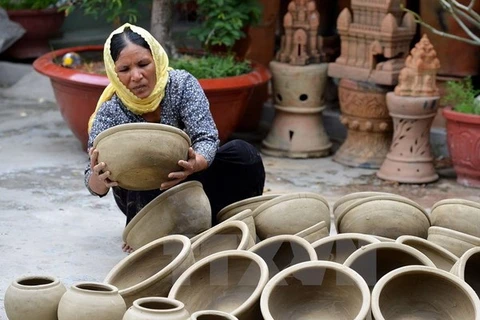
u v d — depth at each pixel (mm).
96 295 3285
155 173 3859
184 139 3887
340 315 3518
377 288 3387
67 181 6195
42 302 3383
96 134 4223
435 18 6930
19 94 8938
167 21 7254
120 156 3773
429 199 6086
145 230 4141
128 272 3912
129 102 4156
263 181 4746
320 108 7070
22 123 7867
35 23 9484
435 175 6477
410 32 6602
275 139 7125
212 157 4156
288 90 6980
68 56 7082
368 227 4227
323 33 8125
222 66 6812
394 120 6438
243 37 7496
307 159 7031
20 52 9594
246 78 6586
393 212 4219
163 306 3268
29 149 7027
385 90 6602
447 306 3537
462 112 6180
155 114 4270
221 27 7074
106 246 4906
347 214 4285
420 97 6305
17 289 3406
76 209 5582
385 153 6793
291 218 4176
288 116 7086
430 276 3541
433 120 6836
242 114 6828
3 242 4914
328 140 7176
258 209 4227
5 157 6773
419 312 3576
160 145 3783
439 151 7078
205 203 4191
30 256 4707
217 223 4484
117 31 4102
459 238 3980
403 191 6258
